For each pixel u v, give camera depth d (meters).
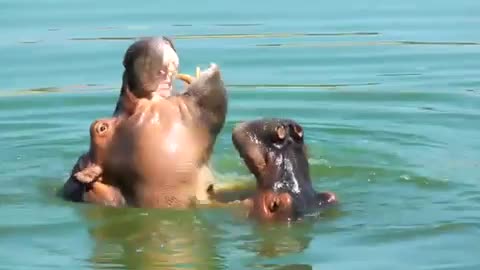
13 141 24.77
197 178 19.61
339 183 21.31
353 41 32.53
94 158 19.88
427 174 21.72
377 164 22.50
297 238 18.31
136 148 19.34
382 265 17.00
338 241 18.16
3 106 27.27
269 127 19.22
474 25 33.91
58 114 26.75
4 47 31.77
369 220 19.08
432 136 24.62
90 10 35.94
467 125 25.41
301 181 19.34
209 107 19.45
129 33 32.84
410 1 37.62
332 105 27.17
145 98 19.52
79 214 19.78
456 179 21.42
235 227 18.91
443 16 35.28
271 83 28.81
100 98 27.69
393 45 32.06
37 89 28.34
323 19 34.94
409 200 20.20
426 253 17.50
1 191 21.27
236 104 27.23
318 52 31.38
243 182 20.73
